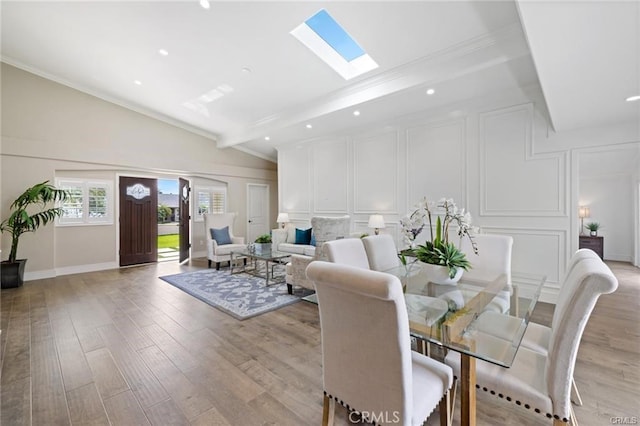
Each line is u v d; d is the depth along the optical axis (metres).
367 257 2.40
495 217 3.70
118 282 4.36
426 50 2.94
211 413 1.56
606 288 0.96
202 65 3.82
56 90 4.70
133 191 5.73
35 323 2.80
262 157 7.86
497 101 3.65
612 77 1.92
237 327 2.70
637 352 2.14
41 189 4.19
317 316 2.97
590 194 6.17
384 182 4.86
